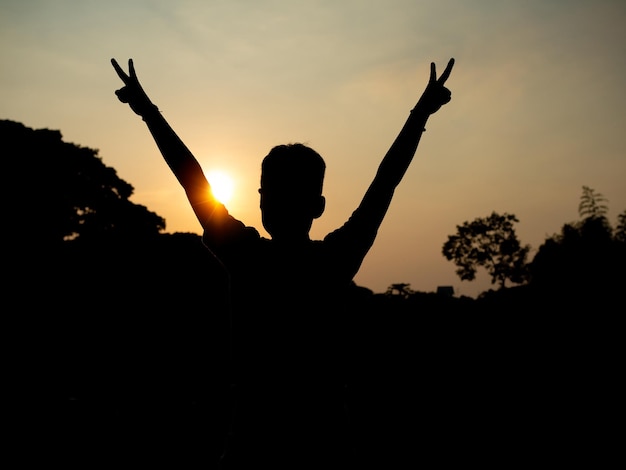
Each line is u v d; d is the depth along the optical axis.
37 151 48.62
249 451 1.59
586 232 38.59
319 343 1.68
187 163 1.86
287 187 1.74
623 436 9.69
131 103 1.91
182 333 34.62
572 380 17.88
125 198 57.00
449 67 1.94
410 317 37.97
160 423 13.29
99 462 9.15
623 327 26.61
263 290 1.71
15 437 11.05
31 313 34.12
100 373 29.17
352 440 1.67
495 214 89.38
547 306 33.00
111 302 36.06
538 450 9.23
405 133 1.88
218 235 1.77
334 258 1.75
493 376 21.23
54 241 42.28
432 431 11.38
